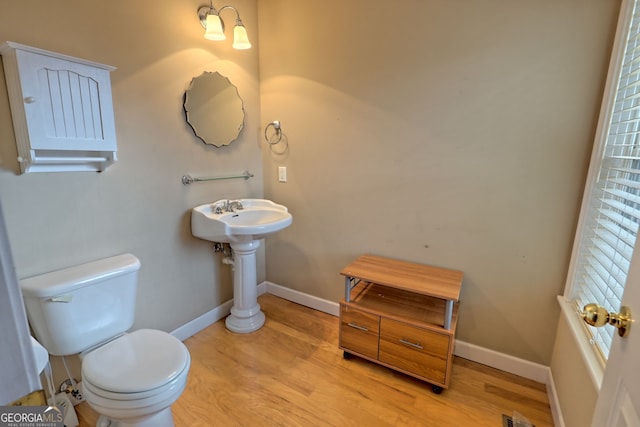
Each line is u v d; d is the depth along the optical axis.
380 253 2.14
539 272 1.67
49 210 1.41
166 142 1.85
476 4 1.60
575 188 1.52
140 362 1.25
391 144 1.96
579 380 1.26
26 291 1.27
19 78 1.17
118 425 1.33
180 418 1.50
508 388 1.71
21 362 0.36
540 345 1.72
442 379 1.63
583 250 1.46
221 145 2.18
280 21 2.24
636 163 1.12
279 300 2.67
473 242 1.81
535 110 1.55
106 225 1.62
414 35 1.78
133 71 1.65
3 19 1.21
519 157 1.62
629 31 1.24
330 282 2.41
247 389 1.69
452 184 1.82
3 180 1.27
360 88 2.01
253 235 1.93
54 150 1.32
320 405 1.59
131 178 1.71
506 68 1.58
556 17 1.44
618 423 0.66
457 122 1.75
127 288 1.55
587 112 1.44
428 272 1.85
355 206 2.18
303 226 2.45
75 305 1.36
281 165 2.45
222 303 2.38
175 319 2.05
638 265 0.65
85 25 1.45
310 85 2.20
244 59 2.28
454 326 1.63
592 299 1.31
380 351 1.79
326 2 2.03
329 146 2.20
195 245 2.12
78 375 1.57
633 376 0.62
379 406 1.59
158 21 1.74
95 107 1.40
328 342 2.10
